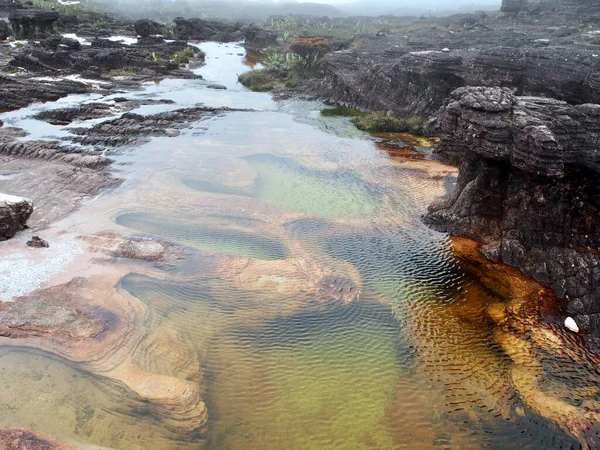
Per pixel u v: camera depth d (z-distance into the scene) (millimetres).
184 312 15820
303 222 22891
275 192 26922
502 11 84688
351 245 21062
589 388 13391
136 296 16297
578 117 18266
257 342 14828
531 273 18516
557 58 31281
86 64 60625
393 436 11852
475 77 35875
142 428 11547
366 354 14648
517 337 15422
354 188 27688
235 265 18578
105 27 106438
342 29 122750
